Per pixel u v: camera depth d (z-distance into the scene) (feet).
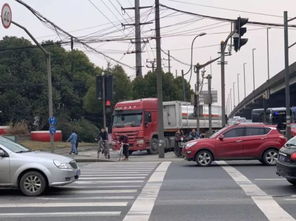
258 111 189.98
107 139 96.84
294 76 194.70
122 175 59.26
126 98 184.96
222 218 31.73
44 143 149.59
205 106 140.56
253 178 53.47
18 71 200.85
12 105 192.85
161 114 96.58
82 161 90.58
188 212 33.94
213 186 47.21
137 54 161.27
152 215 33.01
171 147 117.70
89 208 36.17
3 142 44.80
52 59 221.66
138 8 146.72
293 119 155.02
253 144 69.92
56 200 40.32
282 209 34.65
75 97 216.13
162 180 52.95
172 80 180.86
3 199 41.34
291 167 43.14
